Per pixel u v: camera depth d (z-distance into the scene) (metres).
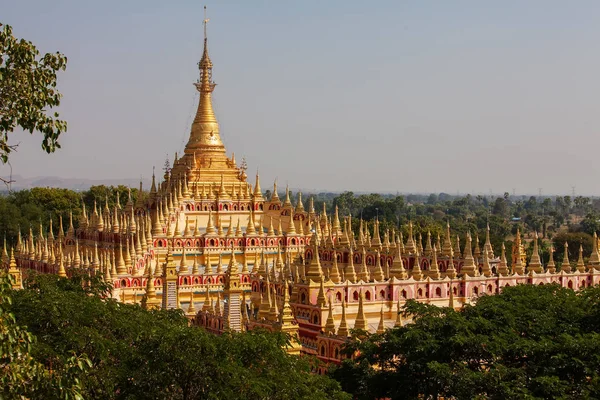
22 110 61.59
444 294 125.06
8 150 62.62
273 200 176.25
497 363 81.25
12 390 56.72
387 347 86.31
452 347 83.06
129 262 138.88
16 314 74.44
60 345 72.44
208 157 182.75
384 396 85.50
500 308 89.81
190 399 72.81
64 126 63.66
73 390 58.97
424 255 143.38
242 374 70.56
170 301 121.38
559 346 81.81
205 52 187.50
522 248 152.62
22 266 165.25
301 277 121.38
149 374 71.69
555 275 138.12
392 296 119.00
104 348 73.19
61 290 86.44
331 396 76.50
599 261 147.88
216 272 145.00
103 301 86.44
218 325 113.81
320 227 173.00
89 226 179.38
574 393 78.25
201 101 187.00
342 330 101.38
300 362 77.88
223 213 172.38
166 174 183.75
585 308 94.00
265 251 162.12
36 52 62.56
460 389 78.56
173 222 163.62
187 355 71.19
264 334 78.69
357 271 146.38
